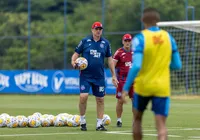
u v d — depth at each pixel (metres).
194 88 81.38
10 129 32.88
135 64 18.94
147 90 19.45
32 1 137.25
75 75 83.38
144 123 36.69
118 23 116.06
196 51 83.62
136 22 115.25
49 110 51.09
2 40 122.25
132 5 115.19
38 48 120.19
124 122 38.22
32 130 32.16
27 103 63.41
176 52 19.94
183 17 108.94
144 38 19.36
